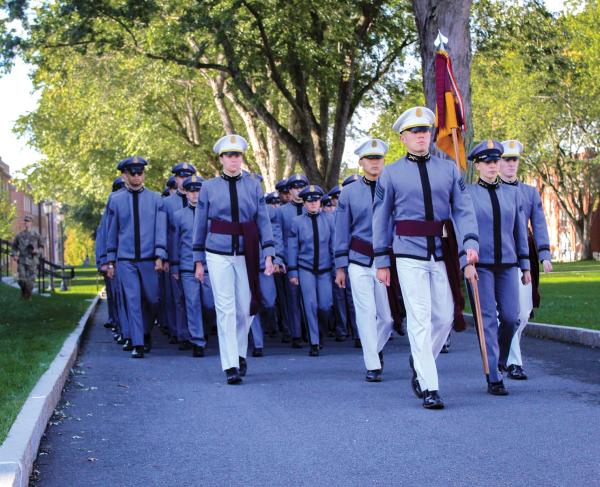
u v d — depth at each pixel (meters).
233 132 35.94
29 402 7.03
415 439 6.41
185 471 5.75
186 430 6.98
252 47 27.39
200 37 27.89
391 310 8.91
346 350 12.68
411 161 7.88
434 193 7.79
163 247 12.23
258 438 6.62
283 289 14.26
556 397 7.95
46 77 34.62
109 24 28.11
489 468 5.56
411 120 7.82
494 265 8.55
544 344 12.23
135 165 12.22
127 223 12.23
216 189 9.59
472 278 7.84
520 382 8.95
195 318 12.14
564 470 5.45
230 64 26.70
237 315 9.66
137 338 11.95
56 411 7.74
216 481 5.50
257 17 26.56
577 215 67.56
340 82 29.38
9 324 15.56
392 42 30.45
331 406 7.82
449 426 6.81
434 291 7.84
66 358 10.07
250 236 9.55
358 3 27.88
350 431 6.75
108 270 12.32
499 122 49.47
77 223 67.25
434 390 7.62
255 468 5.76
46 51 27.03
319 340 12.94
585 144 52.75
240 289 9.56
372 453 6.05
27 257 23.94
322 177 29.41
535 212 9.85
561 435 6.37
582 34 42.62
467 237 7.75
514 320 8.58
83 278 54.94
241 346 9.80
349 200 9.70
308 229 12.45
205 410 7.80
